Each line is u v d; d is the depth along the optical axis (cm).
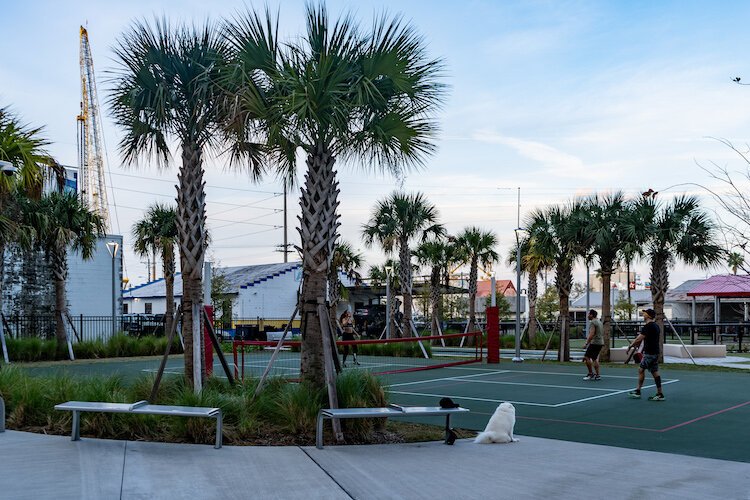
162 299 5003
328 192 1041
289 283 5000
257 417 963
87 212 2842
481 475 719
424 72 1080
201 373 1138
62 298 2798
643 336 1423
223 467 731
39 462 738
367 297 5191
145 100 1177
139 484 652
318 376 1019
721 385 1717
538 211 2628
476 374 2083
